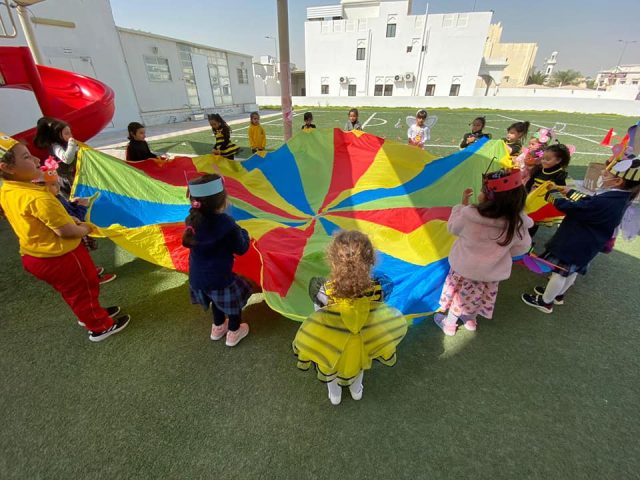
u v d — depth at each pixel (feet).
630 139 7.76
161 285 9.11
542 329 7.54
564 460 4.95
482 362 6.67
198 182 5.40
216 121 16.65
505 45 193.57
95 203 9.37
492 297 6.82
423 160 13.00
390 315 5.29
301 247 8.53
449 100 72.18
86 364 6.61
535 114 61.87
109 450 5.09
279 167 13.47
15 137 13.38
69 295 6.50
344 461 4.96
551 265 7.47
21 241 5.87
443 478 4.75
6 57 12.87
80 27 34.63
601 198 6.61
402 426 5.47
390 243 9.27
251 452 5.07
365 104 77.00
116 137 34.60
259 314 8.05
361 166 13.33
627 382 6.23
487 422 5.52
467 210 6.30
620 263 10.26
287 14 15.30
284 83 16.76
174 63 47.80
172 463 4.91
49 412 5.65
